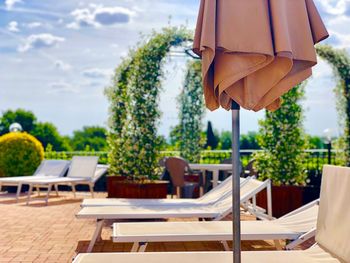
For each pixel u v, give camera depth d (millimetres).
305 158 7668
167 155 10336
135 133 7973
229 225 4152
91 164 9383
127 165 7969
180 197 8688
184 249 5078
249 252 3107
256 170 7492
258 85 2346
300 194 7035
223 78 2246
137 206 5539
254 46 2152
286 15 2262
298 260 2910
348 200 2926
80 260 2879
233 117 2402
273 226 4125
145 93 7949
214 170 8375
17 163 10844
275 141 7320
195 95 10234
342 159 8680
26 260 4551
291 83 2438
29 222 6688
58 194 10383
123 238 3635
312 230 3715
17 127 12367
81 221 6805
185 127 10297
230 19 2195
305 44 2342
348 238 2832
